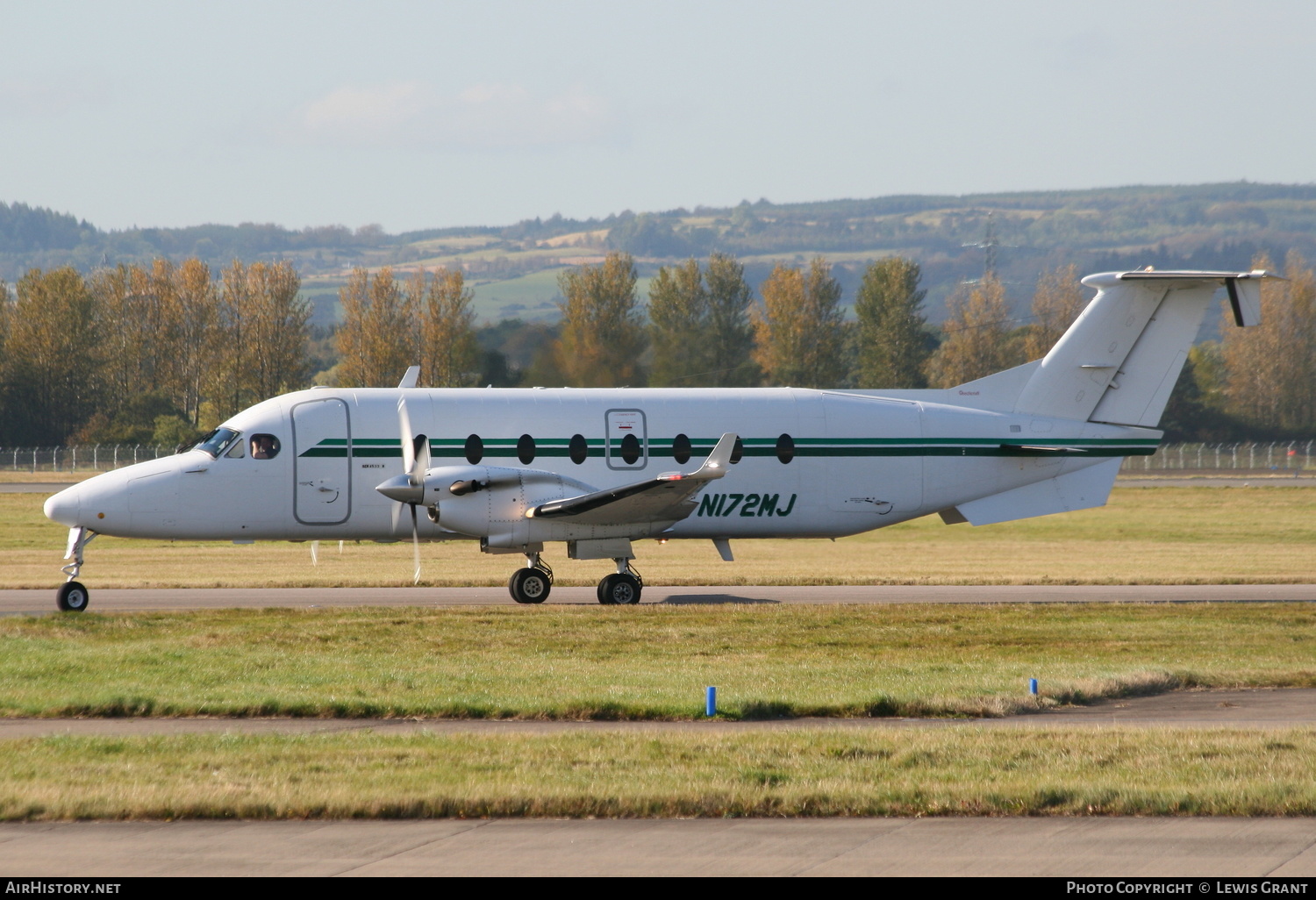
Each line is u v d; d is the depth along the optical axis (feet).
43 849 93.86
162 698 155.02
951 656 199.31
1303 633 225.35
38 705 151.33
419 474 248.32
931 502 279.69
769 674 178.40
